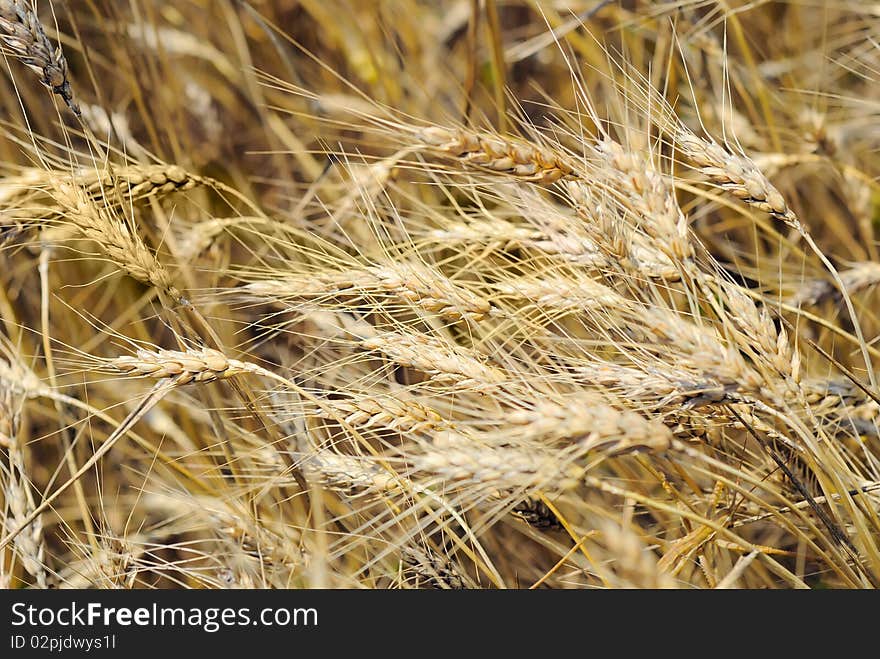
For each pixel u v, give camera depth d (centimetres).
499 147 180
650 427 154
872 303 306
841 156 311
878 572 179
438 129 181
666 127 206
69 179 219
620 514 217
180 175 244
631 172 176
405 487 196
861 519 181
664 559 200
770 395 168
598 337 216
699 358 164
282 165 339
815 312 283
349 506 241
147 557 268
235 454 245
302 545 220
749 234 323
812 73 346
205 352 200
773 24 379
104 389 296
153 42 366
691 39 300
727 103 302
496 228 230
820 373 267
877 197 325
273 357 292
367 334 210
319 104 332
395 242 256
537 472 159
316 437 235
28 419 297
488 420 170
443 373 196
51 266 303
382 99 324
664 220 175
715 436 210
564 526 217
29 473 273
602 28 362
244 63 338
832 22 374
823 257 194
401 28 368
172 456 270
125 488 295
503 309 210
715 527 172
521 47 360
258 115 379
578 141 223
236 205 323
